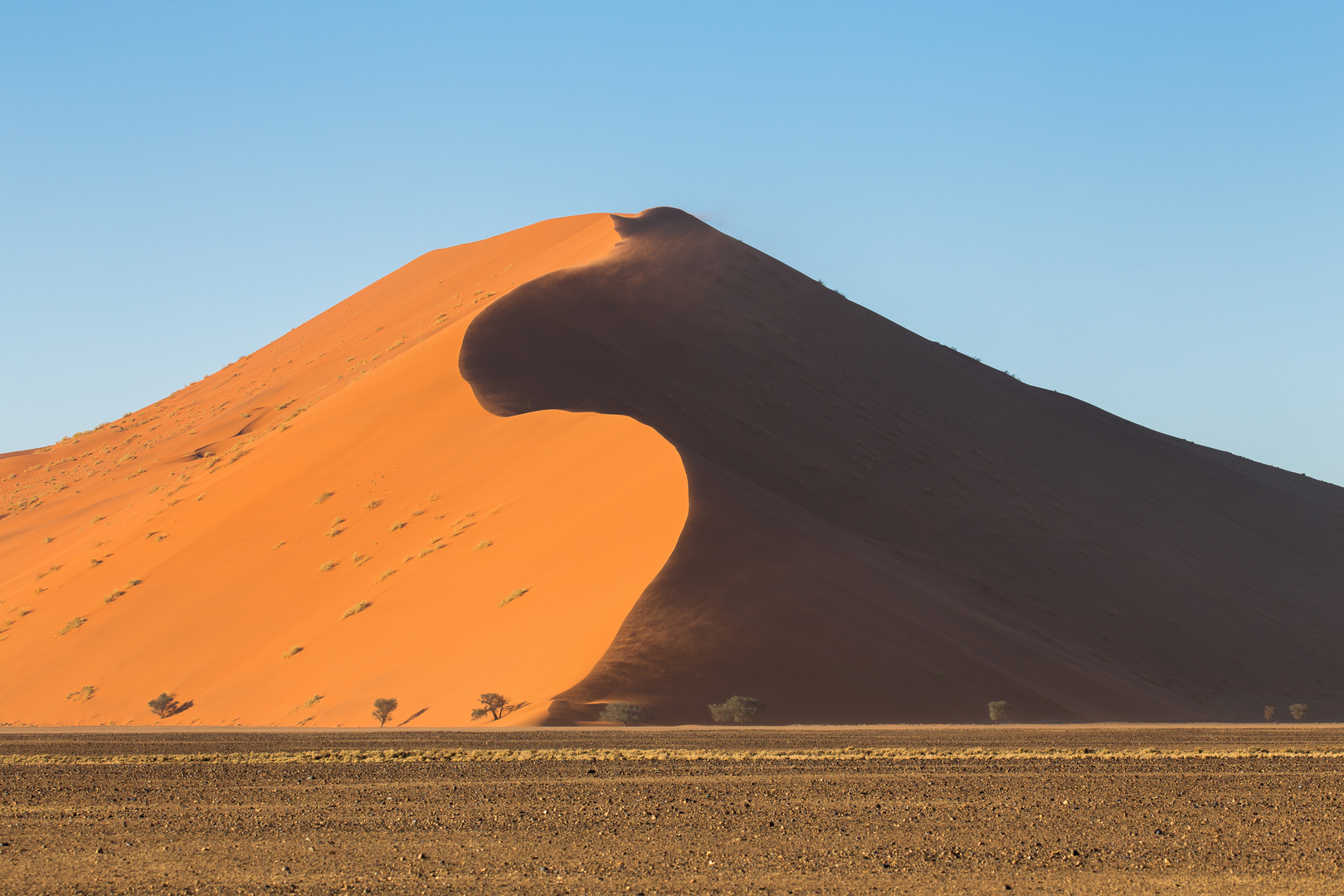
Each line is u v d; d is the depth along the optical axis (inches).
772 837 651.5
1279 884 529.7
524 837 653.3
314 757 1157.1
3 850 618.8
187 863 578.9
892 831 671.8
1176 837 655.1
